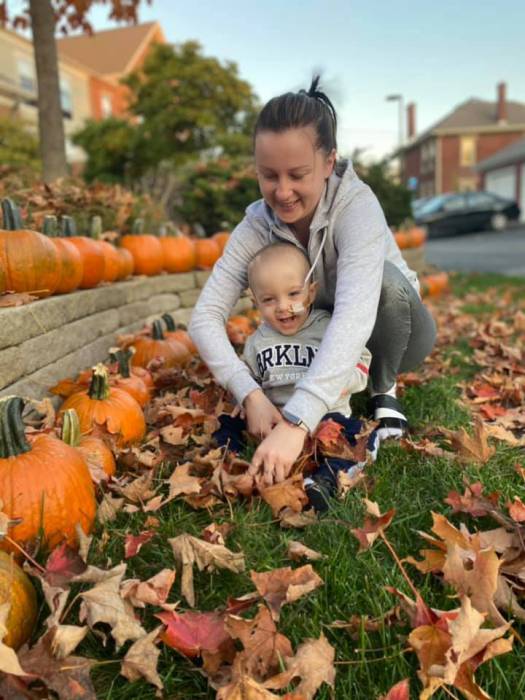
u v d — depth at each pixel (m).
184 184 10.77
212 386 2.70
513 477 2.00
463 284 8.59
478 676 1.21
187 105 15.87
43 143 6.09
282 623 1.34
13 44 22.88
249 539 1.66
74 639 1.18
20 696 1.11
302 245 2.21
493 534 1.60
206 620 1.32
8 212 2.68
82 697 1.12
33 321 2.39
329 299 2.28
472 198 23.84
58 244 2.85
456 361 3.69
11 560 1.34
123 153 13.78
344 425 2.04
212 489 1.86
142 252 4.29
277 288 2.07
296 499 1.75
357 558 1.55
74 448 1.74
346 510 1.75
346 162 2.08
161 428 2.38
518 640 1.31
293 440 1.75
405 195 9.59
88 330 3.05
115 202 4.82
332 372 1.81
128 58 30.73
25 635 1.27
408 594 1.42
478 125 43.03
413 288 2.28
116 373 2.69
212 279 2.25
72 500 1.58
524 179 30.84
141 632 1.26
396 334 2.26
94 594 1.30
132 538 1.58
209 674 1.22
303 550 1.54
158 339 3.20
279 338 2.17
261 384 2.19
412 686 1.20
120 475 2.04
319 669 1.19
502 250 16.56
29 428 2.00
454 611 1.28
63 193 4.37
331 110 2.05
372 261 1.97
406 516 1.75
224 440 2.17
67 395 2.51
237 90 16.52
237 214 7.95
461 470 2.01
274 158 1.85
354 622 1.33
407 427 2.38
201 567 1.48
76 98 27.28
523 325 4.72
